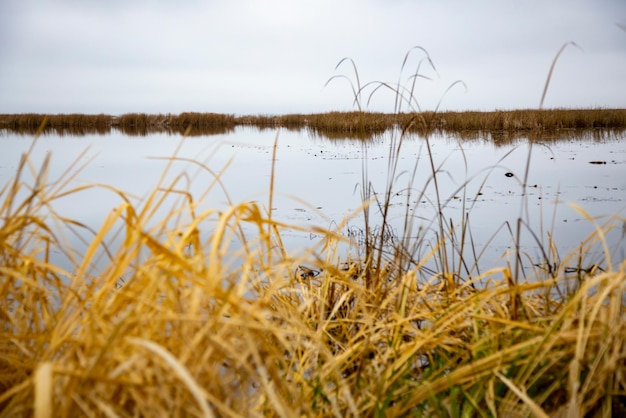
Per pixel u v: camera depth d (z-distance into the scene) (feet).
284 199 27.76
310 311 8.62
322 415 5.03
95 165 48.11
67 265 13.82
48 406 2.88
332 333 8.24
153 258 5.12
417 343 5.98
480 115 95.76
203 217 5.16
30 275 6.04
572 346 5.41
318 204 25.99
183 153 62.18
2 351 5.10
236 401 4.38
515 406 5.19
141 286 4.81
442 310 7.16
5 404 4.64
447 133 90.33
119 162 51.06
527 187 31.07
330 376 5.95
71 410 3.69
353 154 57.52
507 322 5.63
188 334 4.35
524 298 7.22
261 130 129.49
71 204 26.63
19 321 5.49
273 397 4.01
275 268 6.65
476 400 5.27
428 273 11.28
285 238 17.79
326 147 70.44
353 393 5.68
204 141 84.74
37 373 2.99
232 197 28.45
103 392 3.88
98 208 25.44
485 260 14.47
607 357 4.98
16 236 6.01
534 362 5.19
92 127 136.26
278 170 42.70
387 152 59.06
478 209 23.62
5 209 5.32
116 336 3.97
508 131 89.76
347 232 18.35
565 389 5.40
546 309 6.69
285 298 7.86
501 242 17.11
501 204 24.94
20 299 5.61
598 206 23.77
